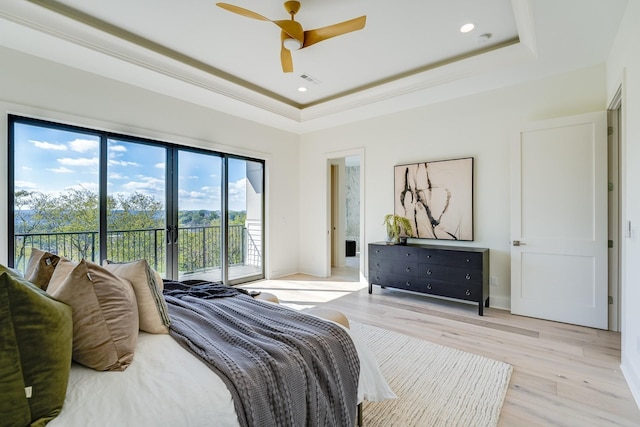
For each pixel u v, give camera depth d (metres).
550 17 2.29
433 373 2.21
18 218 2.90
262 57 3.36
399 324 3.18
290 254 5.60
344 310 3.63
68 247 3.21
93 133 3.34
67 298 1.16
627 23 2.17
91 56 2.88
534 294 3.32
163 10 2.55
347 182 8.93
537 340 2.76
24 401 0.87
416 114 4.29
